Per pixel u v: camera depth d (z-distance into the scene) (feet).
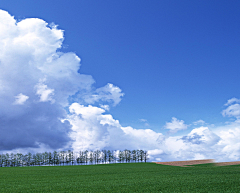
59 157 408.05
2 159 391.24
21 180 78.84
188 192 46.62
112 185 59.36
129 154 411.54
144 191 48.75
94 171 127.24
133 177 83.61
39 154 407.64
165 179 73.41
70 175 99.35
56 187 57.62
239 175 83.71
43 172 125.29
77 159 409.69
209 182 62.23
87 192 48.55
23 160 401.70
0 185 64.23
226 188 51.03
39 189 54.80
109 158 406.21
